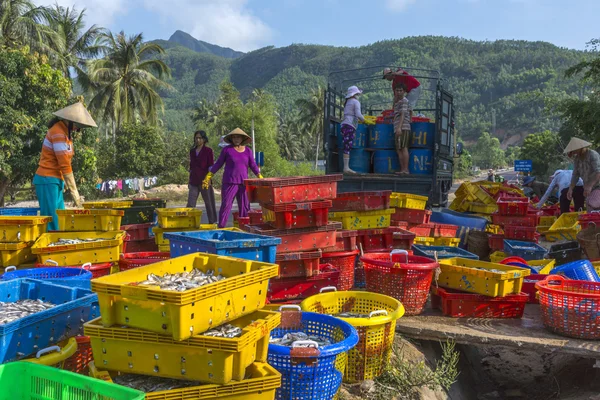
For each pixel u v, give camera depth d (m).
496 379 5.95
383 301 4.80
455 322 5.28
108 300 3.07
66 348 3.36
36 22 27.97
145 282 3.32
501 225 9.36
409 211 8.41
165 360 3.03
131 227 7.35
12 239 5.46
